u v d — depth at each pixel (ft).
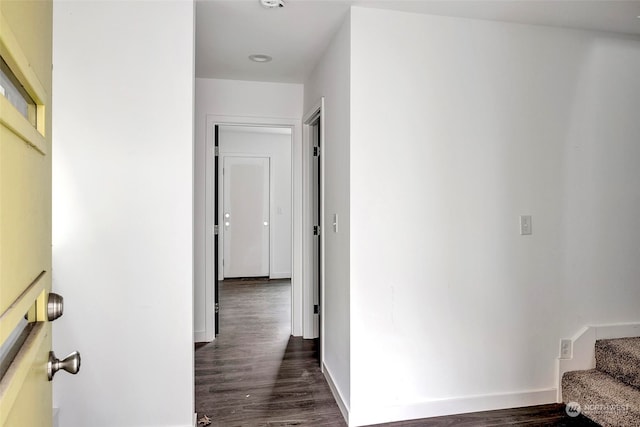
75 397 6.25
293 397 8.27
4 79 2.08
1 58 1.96
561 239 8.13
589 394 7.32
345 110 7.47
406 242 7.41
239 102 11.58
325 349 9.23
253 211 21.20
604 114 8.32
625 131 8.43
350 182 7.18
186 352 6.55
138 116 6.40
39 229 2.63
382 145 7.29
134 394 6.41
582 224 8.23
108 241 6.33
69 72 6.22
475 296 7.73
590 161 8.26
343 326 7.66
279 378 9.17
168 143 6.48
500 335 7.85
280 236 21.29
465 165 7.66
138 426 6.43
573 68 8.14
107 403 6.34
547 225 8.05
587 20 7.73
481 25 7.70
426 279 7.50
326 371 9.05
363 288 7.24
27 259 2.31
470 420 7.40
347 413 7.28
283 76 11.14
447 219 7.59
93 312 6.30
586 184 8.24
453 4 7.06
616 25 7.97
